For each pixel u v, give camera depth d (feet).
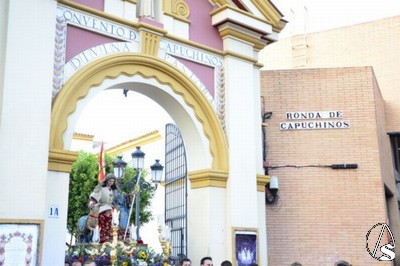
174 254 41.42
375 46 71.97
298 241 46.34
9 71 28.50
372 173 47.26
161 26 36.94
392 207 60.03
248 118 40.47
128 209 44.50
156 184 59.52
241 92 40.52
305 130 48.67
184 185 41.06
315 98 49.32
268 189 46.73
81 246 34.76
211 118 38.81
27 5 29.78
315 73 49.80
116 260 33.19
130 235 39.52
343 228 46.42
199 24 39.99
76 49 32.68
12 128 28.09
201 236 37.65
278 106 49.21
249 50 41.98
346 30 74.90
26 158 28.30
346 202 46.91
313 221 46.70
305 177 47.62
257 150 41.60
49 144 29.68
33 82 29.25
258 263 38.42
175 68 37.09
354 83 49.32
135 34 35.86
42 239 28.19
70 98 31.58
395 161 65.36
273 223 46.65
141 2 37.01
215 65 40.14
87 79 32.71
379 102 54.90
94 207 36.96
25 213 27.81
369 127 48.29
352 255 45.78
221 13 39.93
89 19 33.55
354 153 47.91
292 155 48.14
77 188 76.74
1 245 26.81
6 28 28.89
